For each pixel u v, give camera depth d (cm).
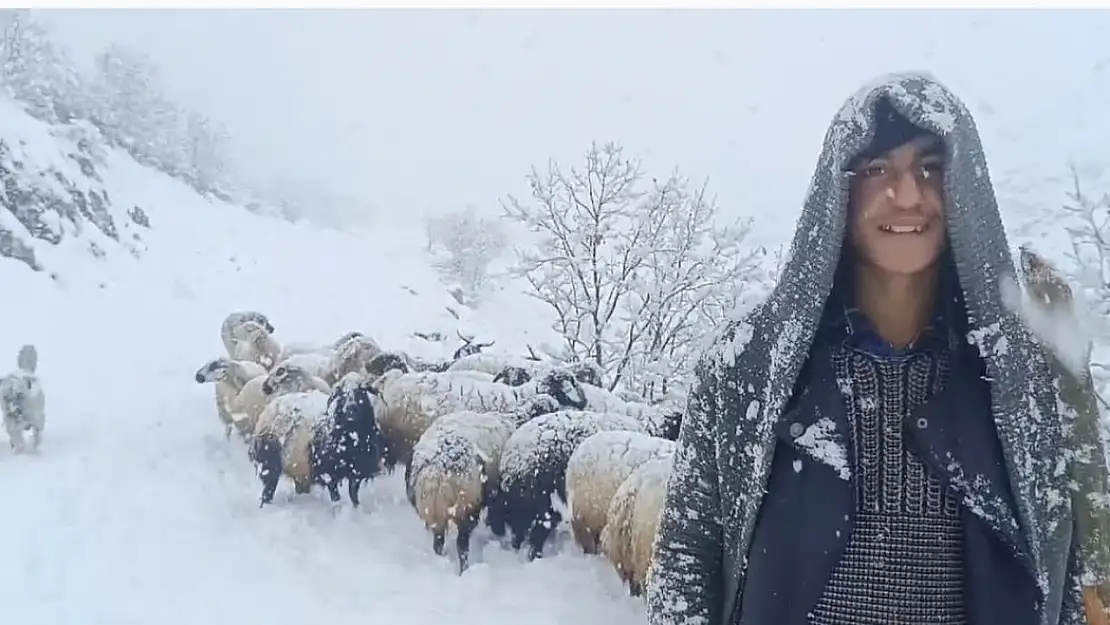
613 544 646
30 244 3045
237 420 1271
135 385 1873
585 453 728
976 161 142
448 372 1105
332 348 1772
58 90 5425
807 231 150
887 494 150
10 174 3297
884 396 152
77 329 2444
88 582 701
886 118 150
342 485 1026
